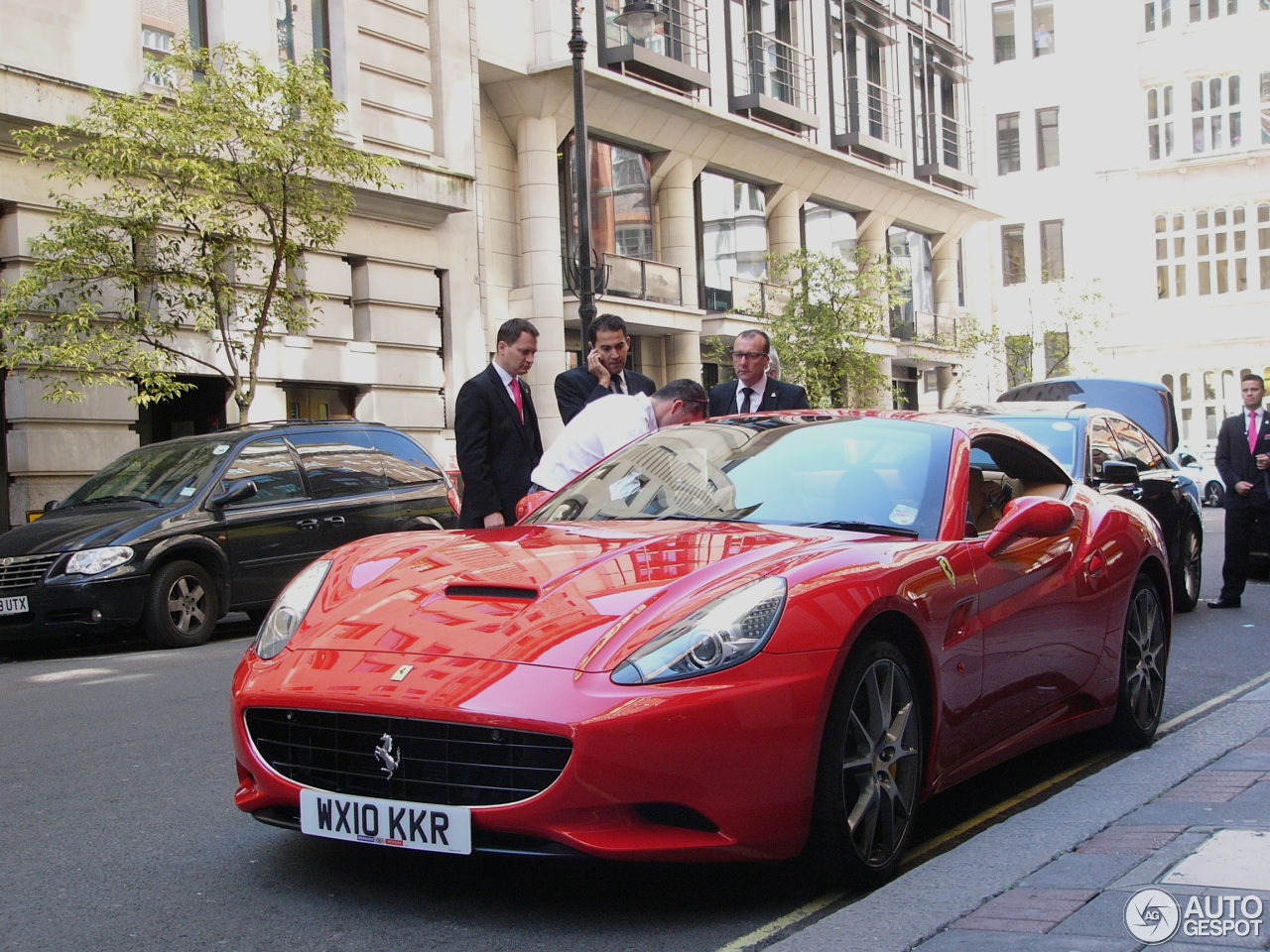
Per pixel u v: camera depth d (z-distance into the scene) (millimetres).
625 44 24688
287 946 3467
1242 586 11211
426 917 3656
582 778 3342
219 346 17031
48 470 15062
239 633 11539
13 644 11203
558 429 22812
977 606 4367
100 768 5754
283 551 11180
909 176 35875
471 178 21125
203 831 4637
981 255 44188
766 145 28219
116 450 15844
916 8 36750
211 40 17688
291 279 15609
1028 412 9945
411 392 20469
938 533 4461
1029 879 3582
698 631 3541
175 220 15867
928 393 39469
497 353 7785
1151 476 10250
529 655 3549
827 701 3621
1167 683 7438
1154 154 42531
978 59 44688
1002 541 4555
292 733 3781
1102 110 42906
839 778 3697
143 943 3520
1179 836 3842
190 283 14523
